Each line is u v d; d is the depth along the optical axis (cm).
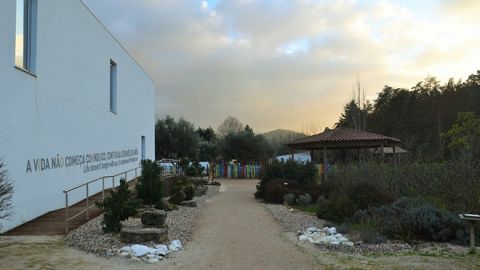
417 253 859
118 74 2078
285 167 2142
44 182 1182
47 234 948
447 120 5331
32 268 688
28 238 911
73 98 1428
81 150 1504
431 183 1354
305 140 2353
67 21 1377
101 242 862
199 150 5138
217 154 5278
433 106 5672
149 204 1426
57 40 1294
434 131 5122
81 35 1516
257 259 816
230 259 813
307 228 1158
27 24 1142
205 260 799
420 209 1044
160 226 973
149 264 747
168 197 1802
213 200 2005
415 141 4475
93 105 1653
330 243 952
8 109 995
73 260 746
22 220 1048
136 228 927
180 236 1002
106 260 756
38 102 1157
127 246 834
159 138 4725
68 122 1378
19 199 1035
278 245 955
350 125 4412
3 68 976
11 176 998
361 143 2219
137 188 1418
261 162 4559
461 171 1257
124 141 2197
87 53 1584
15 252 792
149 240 880
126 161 2241
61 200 1303
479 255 831
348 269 737
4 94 978
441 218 1001
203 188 2372
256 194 2097
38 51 1161
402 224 1005
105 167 1822
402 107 6103
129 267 720
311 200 1741
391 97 6438
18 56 1080
